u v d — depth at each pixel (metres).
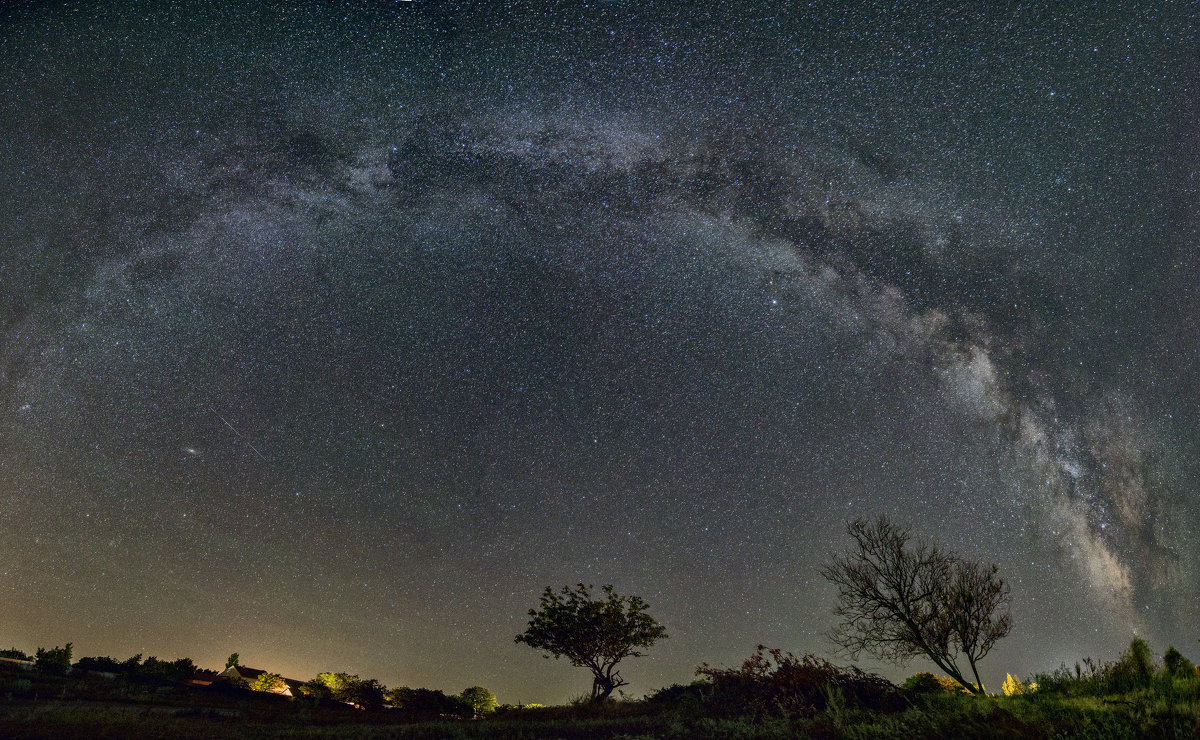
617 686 22.27
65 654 23.55
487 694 30.36
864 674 13.32
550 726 12.20
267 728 12.26
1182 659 10.57
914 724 9.52
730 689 13.96
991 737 8.20
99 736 9.14
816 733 9.98
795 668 13.48
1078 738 7.43
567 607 23.06
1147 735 7.21
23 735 8.71
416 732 11.86
